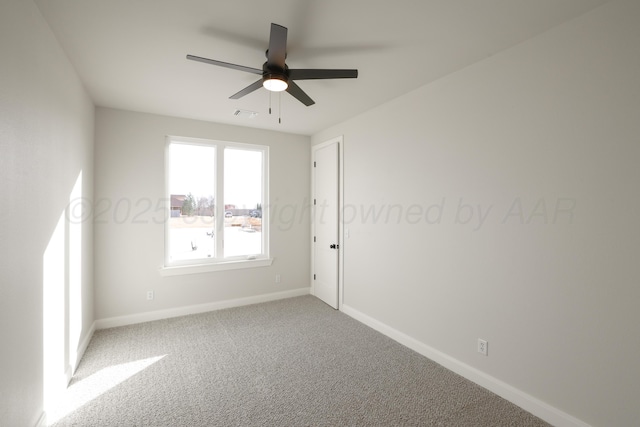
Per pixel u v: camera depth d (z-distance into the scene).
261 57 2.23
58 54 1.98
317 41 1.99
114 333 3.13
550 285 1.85
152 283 3.52
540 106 1.89
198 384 2.25
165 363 2.55
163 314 3.58
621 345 1.57
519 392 2.00
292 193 4.48
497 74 2.13
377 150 3.26
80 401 2.03
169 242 3.70
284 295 4.41
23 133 1.47
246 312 3.81
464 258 2.36
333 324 3.43
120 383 2.25
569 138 1.76
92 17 1.73
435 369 2.47
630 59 1.53
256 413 1.94
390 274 3.09
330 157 4.07
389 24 1.81
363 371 2.44
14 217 1.38
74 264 2.40
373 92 2.87
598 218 1.64
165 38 1.97
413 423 1.85
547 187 1.86
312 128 4.18
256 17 1.75
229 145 4.03
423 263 2.72
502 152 2.10
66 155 2.16
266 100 3.09
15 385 1.39
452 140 2.45
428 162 2.67
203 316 3.66
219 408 1.98
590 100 1.67
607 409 1.61
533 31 1.87
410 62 2.28
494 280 2.15
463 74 2.37
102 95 2.94
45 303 1.76
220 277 3.94
